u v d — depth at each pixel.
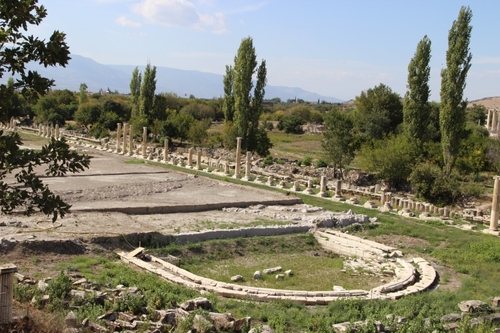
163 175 50.28
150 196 38.59
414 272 24.91
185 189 43.03
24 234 23.75
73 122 111.12
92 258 23.06
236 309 17.77
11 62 10.37
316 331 15.91
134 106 93.94
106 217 29.75
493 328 15.88
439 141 73.44
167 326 14.54
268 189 46.66
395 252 28.41
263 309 18.22
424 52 53.97
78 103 116.69
